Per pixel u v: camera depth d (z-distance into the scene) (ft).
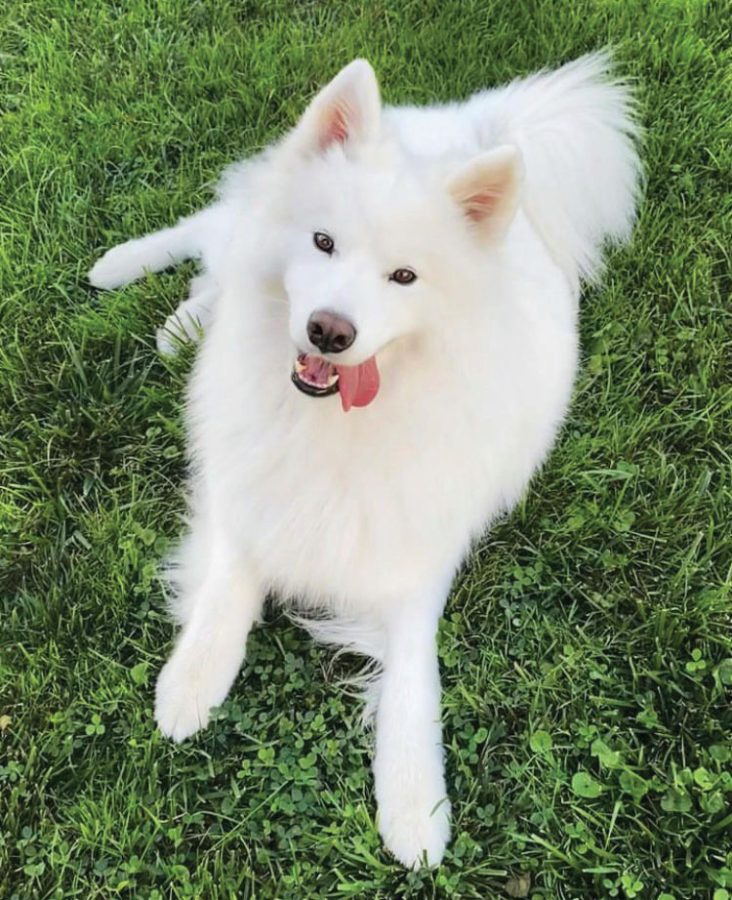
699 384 3.87
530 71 4.82
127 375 3.92
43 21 5.02
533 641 3.31
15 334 3.87
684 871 2.83
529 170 3.66
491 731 3.09
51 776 2.99
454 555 3.14
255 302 2.63
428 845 2.81
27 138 4.55
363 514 2.86
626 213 4.17
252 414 2.84
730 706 3.12
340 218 2.34
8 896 2.80
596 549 3.51
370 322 2.31
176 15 4.99
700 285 4.11
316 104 2.40
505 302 2.53
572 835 2.86
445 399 2.58
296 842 2.90
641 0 5.06
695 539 3.47
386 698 3.03
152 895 2.76
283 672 3.23
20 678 3.14
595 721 3.13
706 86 4.77
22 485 3.58
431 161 2.45
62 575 3.42
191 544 3.40
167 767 3.02
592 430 3.79
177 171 4.49
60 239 4.23
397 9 5.06
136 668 3.15
